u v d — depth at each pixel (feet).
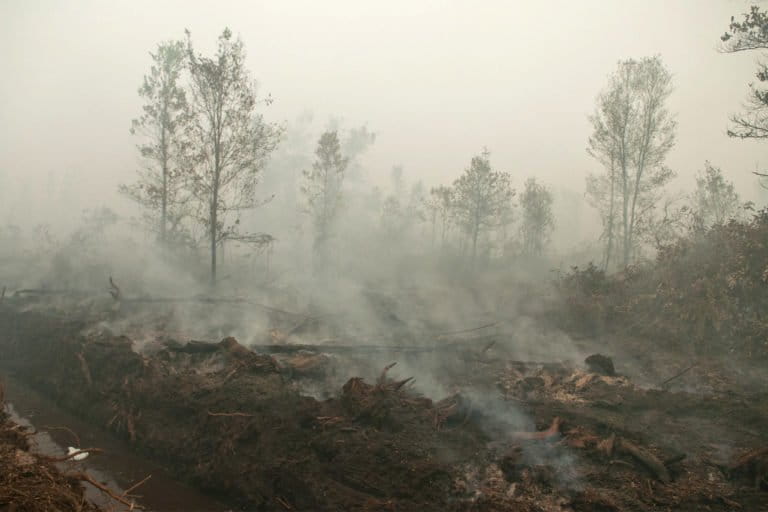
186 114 61.11
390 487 21.38
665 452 23.52
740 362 38.88
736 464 21.59
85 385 35.19
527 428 26.32
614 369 39.34
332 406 27.50
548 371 36.96
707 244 52.80
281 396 28.30
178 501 23.68
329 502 21.12
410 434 24.95
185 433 27.73
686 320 45.60
